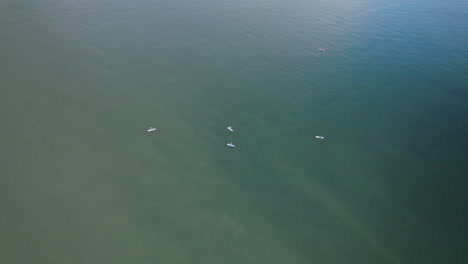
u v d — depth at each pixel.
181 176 40.00
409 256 33.72
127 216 34.62
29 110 46.22
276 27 77.88
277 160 43.97
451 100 59.09
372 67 66.38
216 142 45.50
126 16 74.81
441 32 82.88
